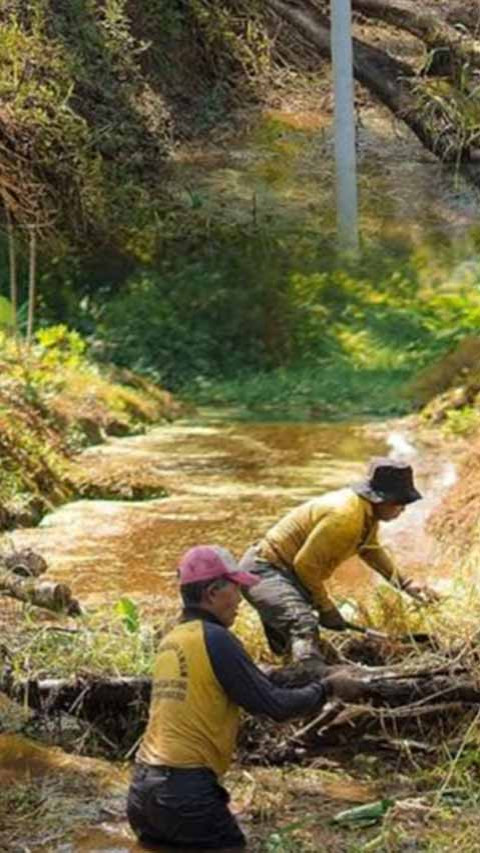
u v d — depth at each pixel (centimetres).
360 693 790
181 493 1427
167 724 706
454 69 2233
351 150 2378
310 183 2619
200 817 698
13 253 1883
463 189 2541
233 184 2588
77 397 1698
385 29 2802
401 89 2322
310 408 1873
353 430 1709
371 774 798
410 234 2433
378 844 707
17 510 1312
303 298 2225
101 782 785
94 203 2298
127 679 842
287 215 2483
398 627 891
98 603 1061
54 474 1409
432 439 1606
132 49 2688
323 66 3000
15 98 2094
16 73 2125
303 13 2678
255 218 2438
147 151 2588
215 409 1905
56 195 2219
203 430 1741
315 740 820
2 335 1781
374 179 2611
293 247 2352
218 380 2075
